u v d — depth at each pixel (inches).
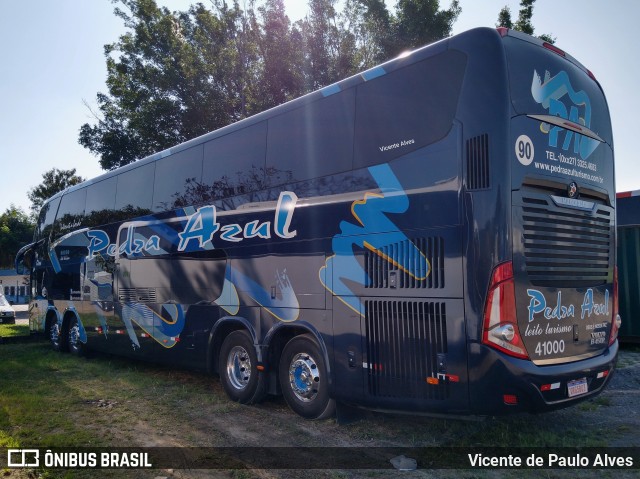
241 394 277.4
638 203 422.0
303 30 829.8
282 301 255.1
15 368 402.0
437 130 199.9
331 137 241.6
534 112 196.9
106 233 421.4
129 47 855.1
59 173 1414.9
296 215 252.5
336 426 236.7
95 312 430.3
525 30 725.9
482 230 181.9
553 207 198.7
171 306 337.1
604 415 241.9
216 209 305.9
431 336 193.0
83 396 304.0
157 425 246.2
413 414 198.7
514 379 174.9
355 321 219.3
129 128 870.4
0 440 221.8
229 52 805.2
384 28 766.5
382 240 212.1
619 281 429.7
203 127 817.5
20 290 1902.1
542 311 188.7
